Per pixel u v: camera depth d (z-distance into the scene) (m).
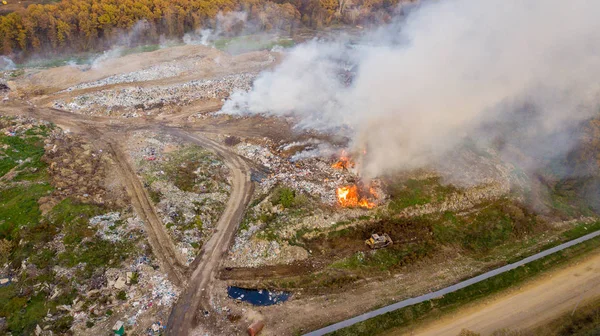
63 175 52.88
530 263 45.88
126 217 48.28
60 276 40.44
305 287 42.22
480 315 39.91
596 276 44.62
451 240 49.12
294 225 48.47
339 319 38.84
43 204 47.62
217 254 45.16
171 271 42.72
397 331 38.09
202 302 39.91
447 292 41.97
